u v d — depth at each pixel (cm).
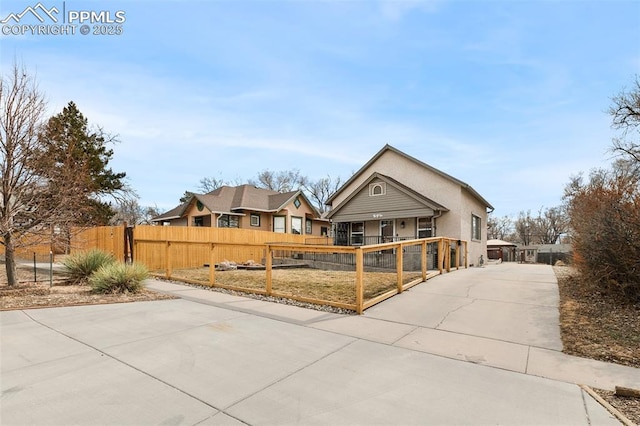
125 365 381
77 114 1983
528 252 3506
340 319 599
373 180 1805
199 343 461
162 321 571
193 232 1500
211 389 326
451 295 766
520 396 321
